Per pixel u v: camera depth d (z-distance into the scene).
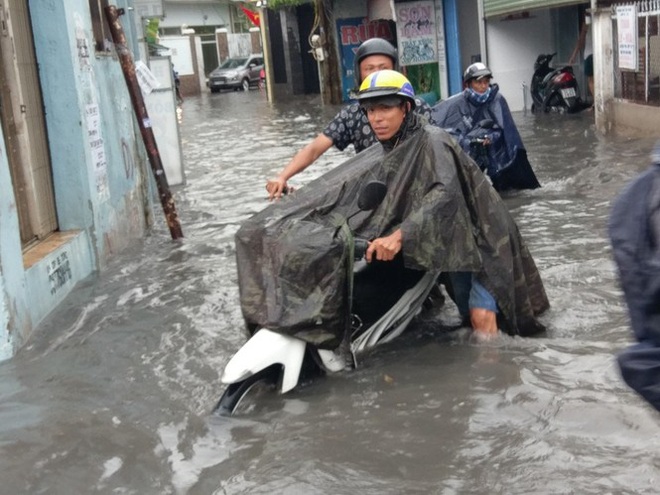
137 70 9.80
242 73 42.50
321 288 4.45
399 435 3.80
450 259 4.52
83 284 6.89
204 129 22.05
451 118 9.41
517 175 9.45
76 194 7.21
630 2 13.26
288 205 4.82
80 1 7.54
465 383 4.30
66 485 3.59
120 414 4.29
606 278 6.06
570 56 19.19
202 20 49.41
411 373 4.50
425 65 23.28
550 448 3.56
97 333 5.62
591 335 5.03
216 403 4.32
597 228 7.57
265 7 33.47
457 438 3.73
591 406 3.90
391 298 4.97
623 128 13.38
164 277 7.00
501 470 3.43
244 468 3.62
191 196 11.33
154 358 5.08
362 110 5.65
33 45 7.01
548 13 19.38
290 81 34.69
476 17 21.72
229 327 5.55
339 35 27.73
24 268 5.77
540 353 4.64
